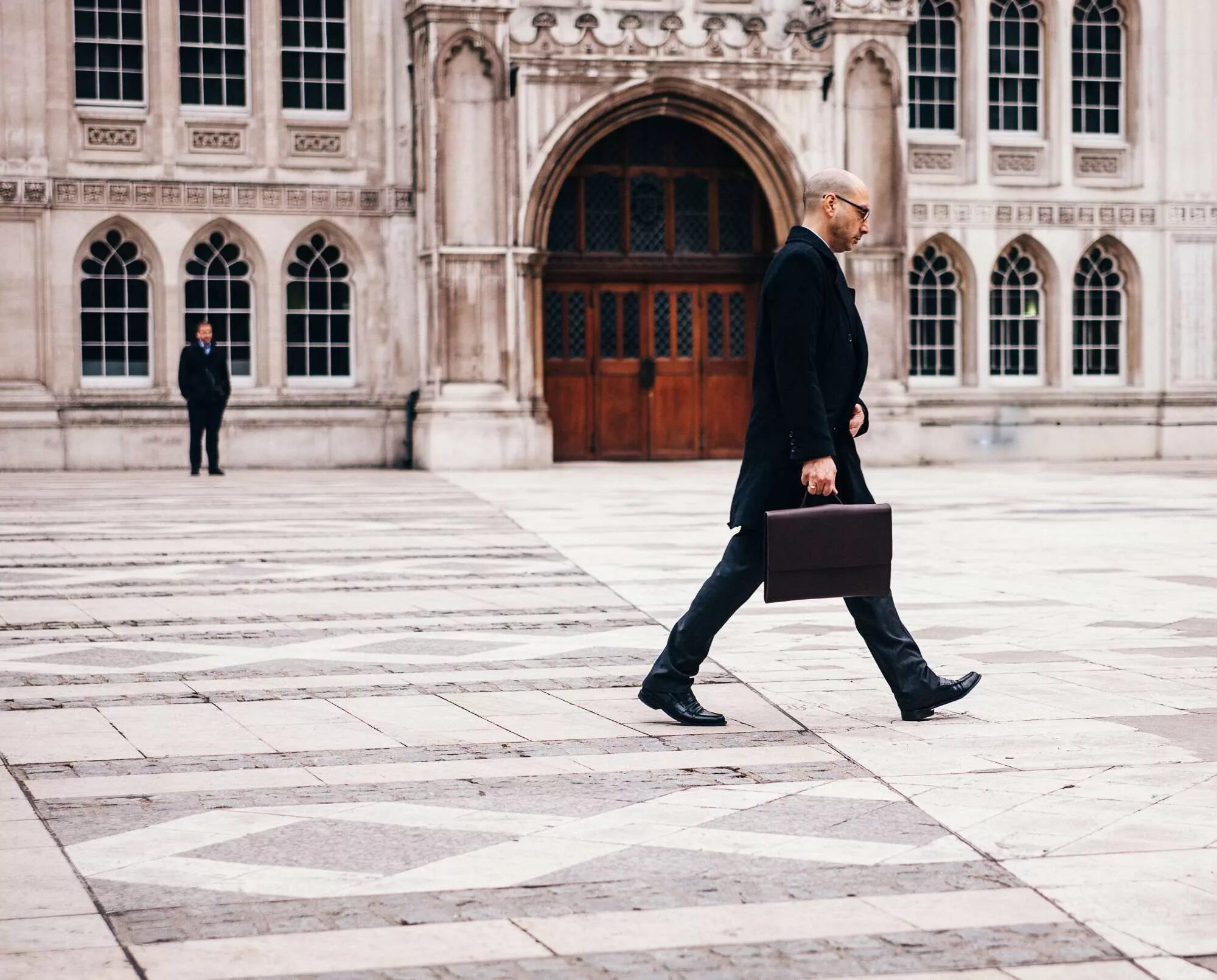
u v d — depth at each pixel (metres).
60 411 25.05
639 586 11.29
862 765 6.16
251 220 25.94
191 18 25.86
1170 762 6.17
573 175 27.02
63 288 25.14
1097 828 5.29
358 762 6.23
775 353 6.63
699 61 25.89
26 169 24.88
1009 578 11.76
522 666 8.30
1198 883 4.74
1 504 18.22
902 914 4.48
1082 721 6.90
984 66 28.72
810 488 6.61
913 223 28.52
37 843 5.14
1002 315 29.20
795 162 26.42
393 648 8.84
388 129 26.38
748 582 6.79
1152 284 29.69
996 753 6.33
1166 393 29.72
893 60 26.70
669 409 27.62
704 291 27.72
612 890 4.69
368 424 26.34
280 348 26.08
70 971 4.04
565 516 16.66
